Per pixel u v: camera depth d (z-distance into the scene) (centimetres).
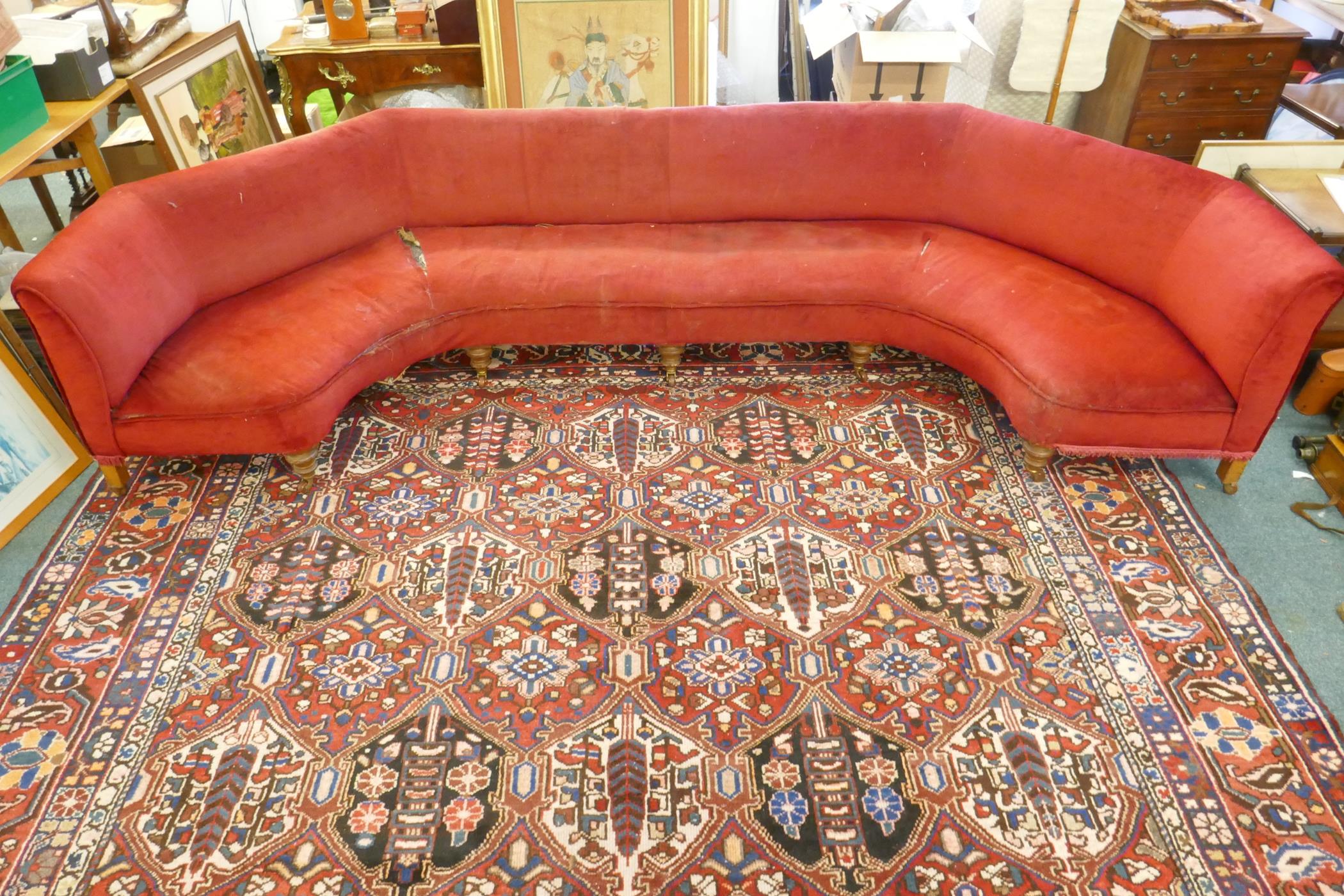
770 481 280
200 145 351
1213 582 245
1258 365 243
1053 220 300
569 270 308
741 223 334
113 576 249
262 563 253
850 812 195
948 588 245
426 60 363
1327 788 197
